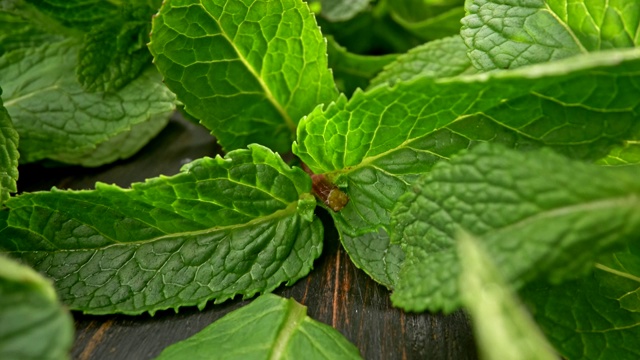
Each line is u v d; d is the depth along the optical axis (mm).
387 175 181
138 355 174
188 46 186
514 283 145
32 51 216
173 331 177
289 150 207
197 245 182
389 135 175
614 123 163
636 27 168
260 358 163
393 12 237
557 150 167
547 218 146
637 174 148
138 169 214
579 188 146
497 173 152
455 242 154
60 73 213
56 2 212
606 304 168
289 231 185
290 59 190
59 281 179
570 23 172
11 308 141
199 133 224
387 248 183
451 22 230
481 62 175
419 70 204
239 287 180
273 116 199
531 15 174
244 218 183
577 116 164
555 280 145
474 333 175
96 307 177
